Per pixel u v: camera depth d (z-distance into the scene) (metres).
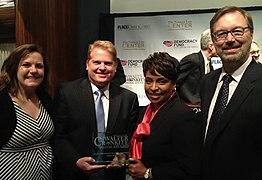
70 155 2.11
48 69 2.33
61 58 3.09
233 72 1.87
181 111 1.85
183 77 2.96
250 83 1.77
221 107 1.85
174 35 3.67
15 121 2.08
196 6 3.63
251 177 1.71
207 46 3.07
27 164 2.12
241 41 1.78
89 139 2.13
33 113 2.19
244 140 1.72
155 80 1.88
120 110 2.20
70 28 3.24
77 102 2.18
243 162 1.73
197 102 2.85
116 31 3.76
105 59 2.16
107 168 2.06
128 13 3.74
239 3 3.52
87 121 2.15
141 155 1.90
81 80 2.28
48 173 2.23
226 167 1.76
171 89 1.91
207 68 3.02
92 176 2.13
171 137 1.83
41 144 2.20
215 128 1.81
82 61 3.45
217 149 1.79
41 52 2.25
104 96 2.23
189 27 3.62
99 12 3.71
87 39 3.53
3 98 2.10
